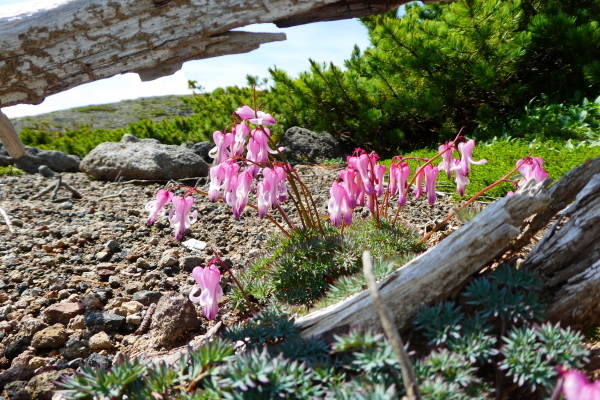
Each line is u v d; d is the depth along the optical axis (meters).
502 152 0.63
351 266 0.27
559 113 0.76
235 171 0.27
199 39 0.28
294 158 0.89
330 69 0.98
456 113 0.96
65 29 0.27
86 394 0.16
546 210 0.21
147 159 0.70
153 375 0.16
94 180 0.71
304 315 0.23
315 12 0.29
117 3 0.27
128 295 0.33
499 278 0.18
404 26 0.90
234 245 0.42
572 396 0.11
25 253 0.39
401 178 0.29
